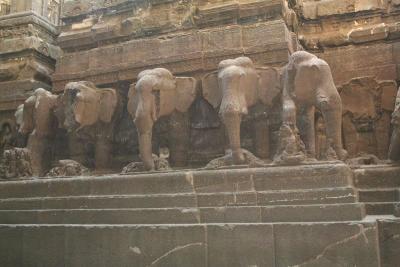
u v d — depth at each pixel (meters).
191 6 7.79
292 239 5.04
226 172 5.73
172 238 5.48
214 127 7.20
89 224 6.05
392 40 7.90
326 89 5.99
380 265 4.79
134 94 7.19
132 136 7.90
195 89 7.12
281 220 5.23
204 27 7.69
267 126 6.79
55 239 6.09
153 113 6.73
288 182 5.44
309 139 6.44
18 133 8.52
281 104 6.65
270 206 5.31
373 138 7.32
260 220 5.31
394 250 4.78
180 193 5.84
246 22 7.46
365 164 6.45
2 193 7.01
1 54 9.84
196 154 7.28
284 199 5.34
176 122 7.19
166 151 7.51
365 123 7.34
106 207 6.11
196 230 5.40
